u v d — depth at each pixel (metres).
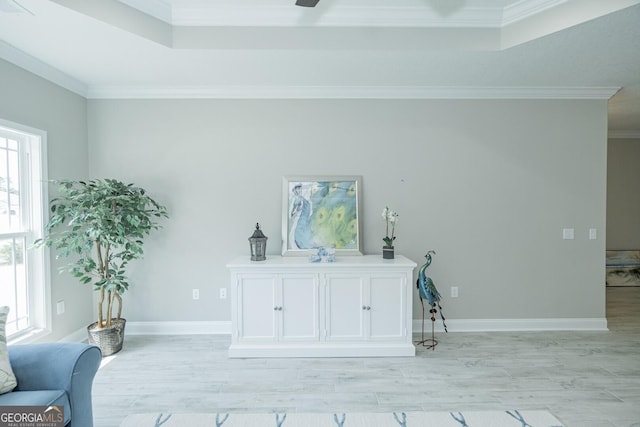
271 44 2.54
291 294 2.92
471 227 3.49
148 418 2.07
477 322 3.50
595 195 3.51
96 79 3.13
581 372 2.65
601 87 3.38
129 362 2.81
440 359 2.86
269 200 3.44
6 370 1.59
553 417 2.08
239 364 2.78
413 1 2.42
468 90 3.39
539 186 3.49
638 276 5.46
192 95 3.37
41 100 2.79
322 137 3.43
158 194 3.40
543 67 2.88
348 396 2.32
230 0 2.40
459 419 2.05
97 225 2.74
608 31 2.28
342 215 3.42
